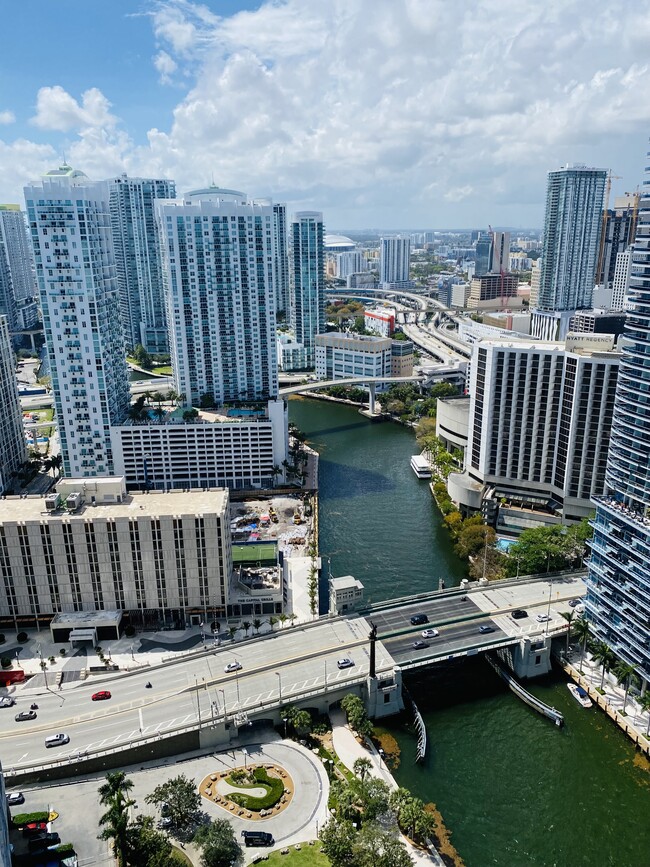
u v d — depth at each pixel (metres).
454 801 142.12
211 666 174.88
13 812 135.12
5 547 190.38
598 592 179.62
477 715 168.25
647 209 159.88
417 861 126.94
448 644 180.25
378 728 163.38
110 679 171.62
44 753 145.88
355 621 193.38
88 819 133.75
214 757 151.38
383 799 132.88
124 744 147.75
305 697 160.25
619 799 143.25
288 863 123.19
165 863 118.81
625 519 166.12
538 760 153.38
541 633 183.62
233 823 132.75
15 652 188.12
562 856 130.25
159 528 192.25
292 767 148.00
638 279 162.50
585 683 175.25
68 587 195.88
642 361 162.12
